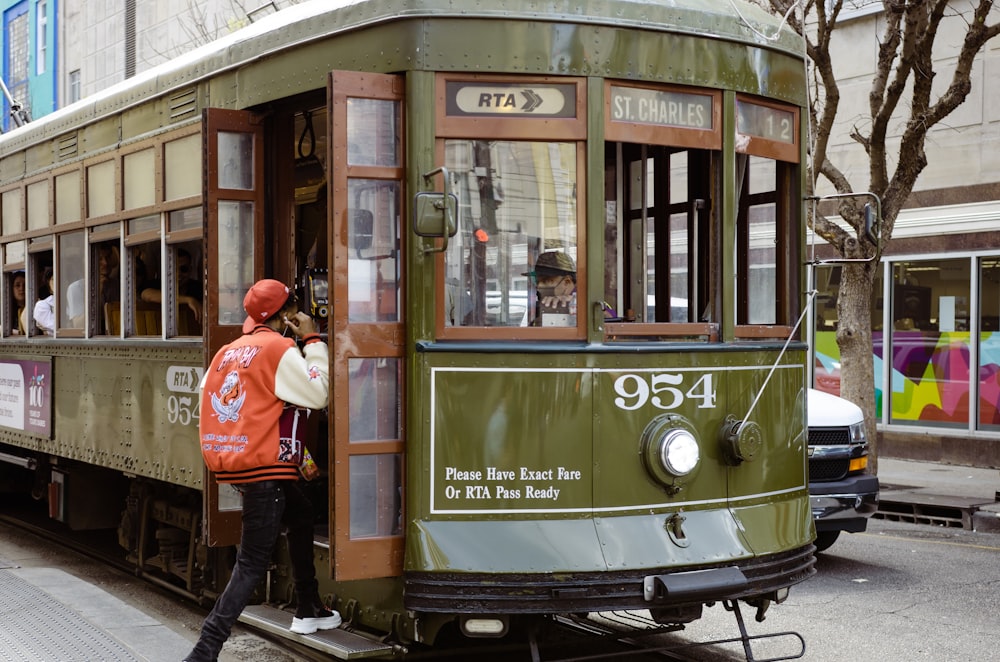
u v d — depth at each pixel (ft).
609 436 16.39
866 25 48.06
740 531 17.10
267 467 16.39
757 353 17.90
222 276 18.79
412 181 16.10
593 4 16.58
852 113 48.80
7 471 34.58
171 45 72.18
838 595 24.93
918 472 43.75
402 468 16.38
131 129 23.04
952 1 45.01
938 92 45.75
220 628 16.29
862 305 37.60
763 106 18.33
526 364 16.17
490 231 16.37
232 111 18.88
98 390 24.63
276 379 16.42
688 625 22.15
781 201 19.15
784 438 18.40
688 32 17.12
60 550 30.27
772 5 35.45
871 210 18.34
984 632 21.66
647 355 16.65
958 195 45.11
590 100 16.46
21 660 17.34
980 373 44.86
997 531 33.86
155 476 21.88
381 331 16.24
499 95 16.30
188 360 20.48
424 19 16.17
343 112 15.94
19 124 35.19
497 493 16.10
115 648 18.01
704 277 18.42
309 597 17.48
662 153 19.20
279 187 19.56
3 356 30.66
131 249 23.03
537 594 15.62
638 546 16.15
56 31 89.86
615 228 18.42
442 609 15.65
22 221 29.01
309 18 17.63
